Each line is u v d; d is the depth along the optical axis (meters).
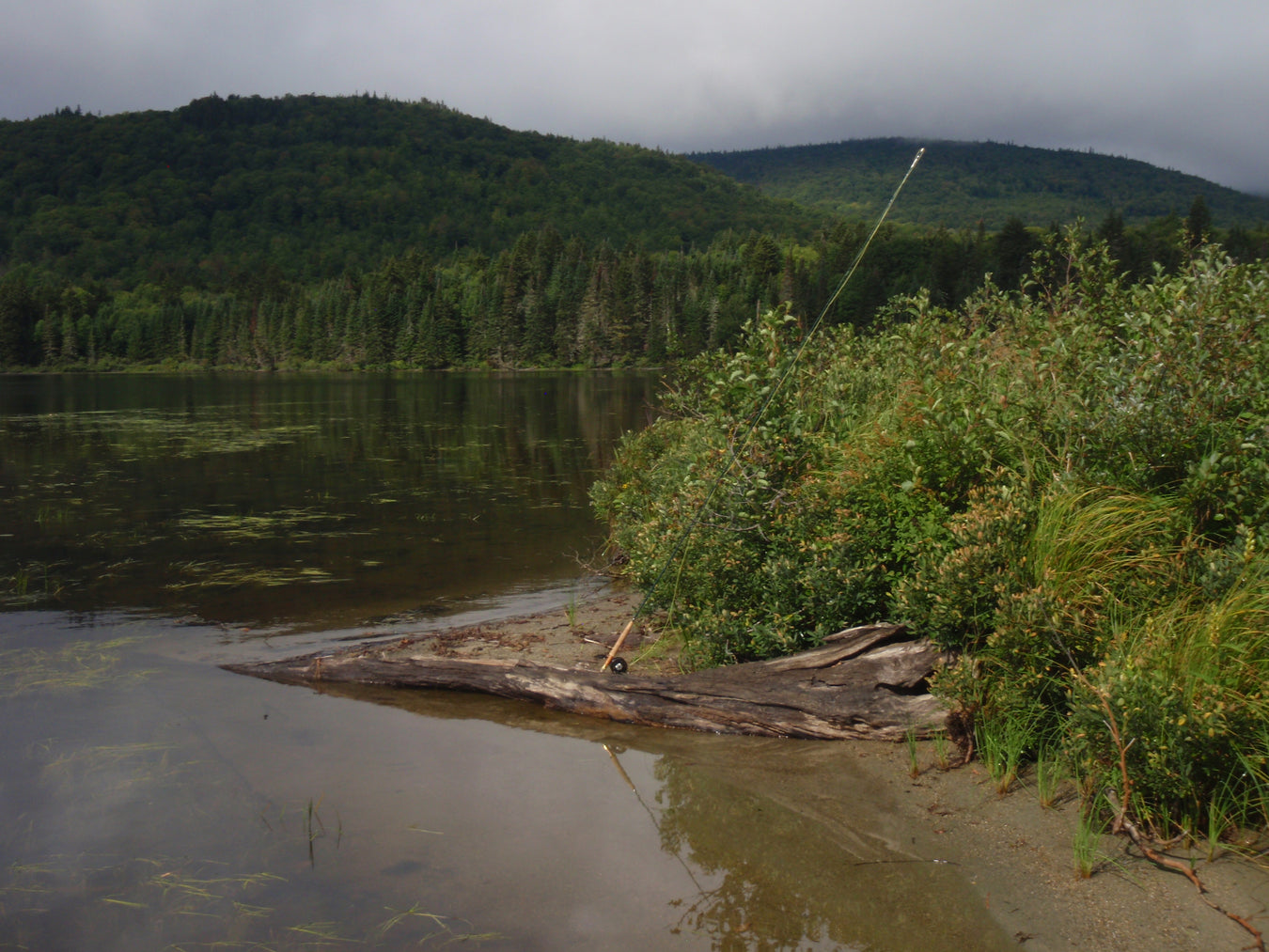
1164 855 3.45
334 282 135.62
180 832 3.77
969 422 5.07
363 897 3.30
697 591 5.87
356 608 7.49
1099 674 3.81
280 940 3.03
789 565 5.34
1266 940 2.93
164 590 8.04
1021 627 4.16
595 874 3.48
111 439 21.44
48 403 36.69
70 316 108.25
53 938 3.04
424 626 6.92
